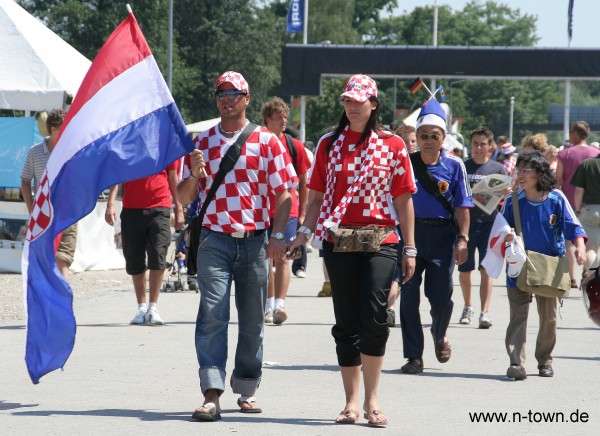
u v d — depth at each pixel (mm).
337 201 9312
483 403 10453
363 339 9211
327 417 9609
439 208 12258
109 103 10070
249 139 9586
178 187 9656
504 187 14852
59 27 101625
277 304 15984
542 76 58875
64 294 10117
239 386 9773
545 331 12047
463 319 16516
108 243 23781
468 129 170500
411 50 58094
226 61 113125
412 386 11328
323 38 130875
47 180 10141
